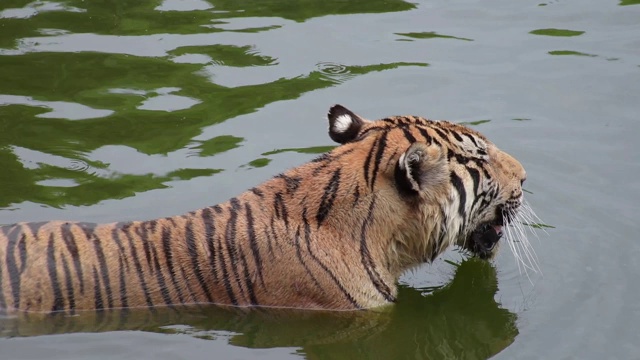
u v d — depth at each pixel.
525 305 11.58
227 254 10.78
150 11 18.47
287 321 10.86
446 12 18.50
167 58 16.77
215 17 18.22
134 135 14.60
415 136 11.24
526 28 17.86
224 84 16.03
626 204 13.35
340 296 10.97
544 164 14.23
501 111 15.41
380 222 11.06
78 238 10.67
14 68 16.31
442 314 11.58
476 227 11.95
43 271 10.45
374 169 11.02
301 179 11.12
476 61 16.80
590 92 15.92
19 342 10.14
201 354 10.20
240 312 10.80
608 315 11.24
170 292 10.66
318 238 10.94
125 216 12.59
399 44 17.30
